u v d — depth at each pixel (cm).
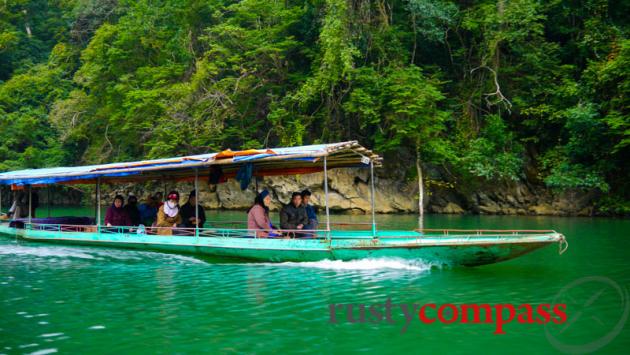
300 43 2394
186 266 934
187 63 2673
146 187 2655
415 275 811
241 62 2481
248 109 2552
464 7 2444
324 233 1071
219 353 484
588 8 2253
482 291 707
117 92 2789
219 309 631
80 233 1184
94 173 1177
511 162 2142
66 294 717
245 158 968
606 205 2053
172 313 615
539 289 715
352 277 803
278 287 743
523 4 2123
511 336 530
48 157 3291
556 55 2322
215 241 991
